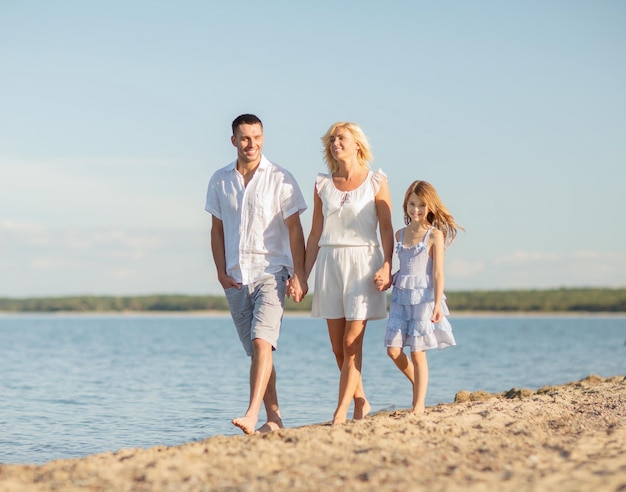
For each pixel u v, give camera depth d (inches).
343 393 233.1
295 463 167.5
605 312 3553.2
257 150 239.0
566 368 672.4
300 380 548.4
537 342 1205.7
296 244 242.4
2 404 422.6
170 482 154.5
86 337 1457.9
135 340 1333.7
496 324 2456.9
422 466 165.5
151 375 609.3
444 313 239.1
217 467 164.7
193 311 4227.4
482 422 218.1
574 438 201.6
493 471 161.9
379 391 458.6
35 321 2987.2
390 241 235.5
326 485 150.5
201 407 404.2
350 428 197.6
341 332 241.9
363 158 239.3
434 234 238.1
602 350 959.6
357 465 165.3
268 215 239.0
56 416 373.4
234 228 241.0
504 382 539.2
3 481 155.7
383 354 853.2
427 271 239.0
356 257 232.8
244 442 187.3
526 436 201.8
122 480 156.9
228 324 2566.4
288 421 342.0
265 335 232.7
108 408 402.9
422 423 209.3
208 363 750.5
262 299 236.4
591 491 140.6
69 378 585.6
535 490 142.8
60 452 281.3
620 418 234.4
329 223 236.2
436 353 912.9
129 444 297.1
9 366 714.8
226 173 244.7
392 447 181.3
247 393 472.7
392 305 243.4
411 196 240.5
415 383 240.1
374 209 235.9
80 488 151.5
